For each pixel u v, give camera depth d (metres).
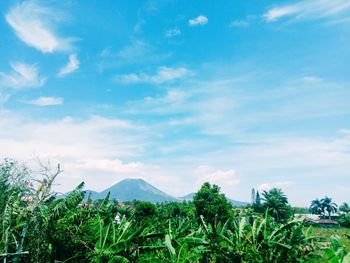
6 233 12.65
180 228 30.92
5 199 13.71
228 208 86.19
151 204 61.47
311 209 156.25
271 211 101.88
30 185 13.54
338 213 153.50
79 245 17.56
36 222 13.87
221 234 25.02
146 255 18.97
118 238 18.88
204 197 89.00
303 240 24.48
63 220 17.42
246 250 23.95
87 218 21.05
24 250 13.77
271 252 23.86
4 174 13.94
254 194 133.88
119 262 17.45
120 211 46.16
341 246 14.06
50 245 15.29
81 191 18.25
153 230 24.83
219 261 23.73
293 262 23.67
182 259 20.50
